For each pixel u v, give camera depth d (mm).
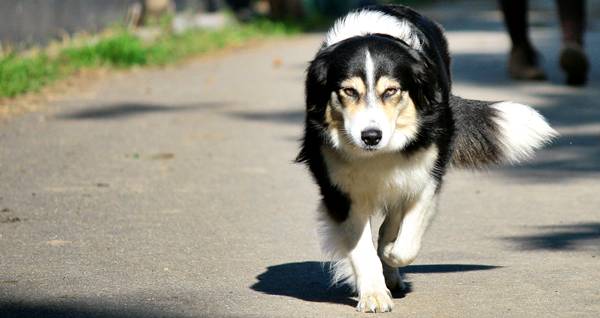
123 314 7344
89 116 16656
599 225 10242
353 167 7715
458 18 43812
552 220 10492
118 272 8523
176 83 20766
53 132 15250
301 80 21453
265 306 7602
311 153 7961
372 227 10422
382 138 7422
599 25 36906
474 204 11297
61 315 7312
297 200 11406
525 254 9180
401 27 8180
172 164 13297
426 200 8023
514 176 12758
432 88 7910
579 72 19891
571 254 9141
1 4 20812
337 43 7934
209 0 37344
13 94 17906
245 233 9938
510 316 7301
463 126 8945
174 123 16266
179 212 10789
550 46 28797
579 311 7391
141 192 11711
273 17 36969
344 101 7641
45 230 9977
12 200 11219
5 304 7582
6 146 14164
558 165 13344
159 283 8203
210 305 7602
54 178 12344
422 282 8344
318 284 8273
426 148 7875
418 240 8016
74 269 8609
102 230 9992
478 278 8406
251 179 12492
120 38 23734
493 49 27969
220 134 15430
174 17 30578
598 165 13297
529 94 19141
